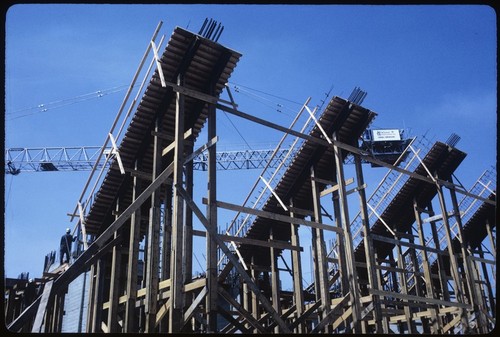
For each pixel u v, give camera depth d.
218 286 14.86
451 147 25.12
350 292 19.25
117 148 17.89
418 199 26.75
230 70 17.47
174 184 15.31
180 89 16.27
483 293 29.02
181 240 14.77
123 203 20.80
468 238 30.09
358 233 27.75
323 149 21.95
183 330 14.32
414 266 26.53
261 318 22.36
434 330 24.08
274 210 23.92
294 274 21.98
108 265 21.56
